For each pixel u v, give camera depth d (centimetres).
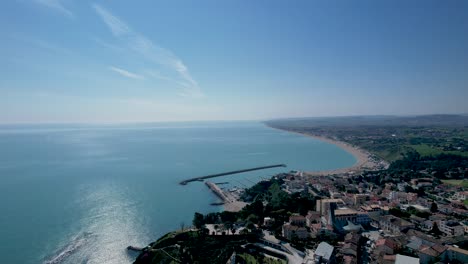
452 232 17662
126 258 15938
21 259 15475
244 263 14250
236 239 17038
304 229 16938
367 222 19325
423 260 14012
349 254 14562
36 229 19112
